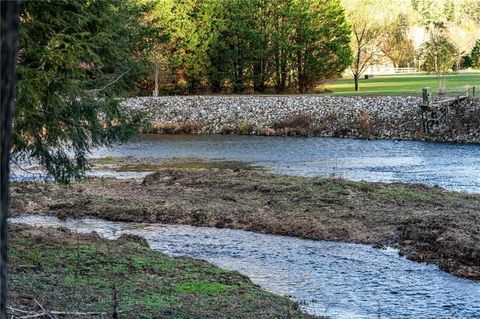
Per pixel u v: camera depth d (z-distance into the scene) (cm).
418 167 3491
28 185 2836
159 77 6681
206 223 2234
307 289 1491
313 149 4447
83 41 1539
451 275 1611
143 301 1151
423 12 14250
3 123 347
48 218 2358
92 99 1638
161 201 2505
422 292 1470
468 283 1544
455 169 3394
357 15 7056
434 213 2172
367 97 5581
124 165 3809
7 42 343
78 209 2431
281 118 5691
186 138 5322
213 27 6950
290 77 7100
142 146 4766
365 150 4331
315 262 1742
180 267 1506
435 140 4828
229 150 4481
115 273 1374
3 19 341
